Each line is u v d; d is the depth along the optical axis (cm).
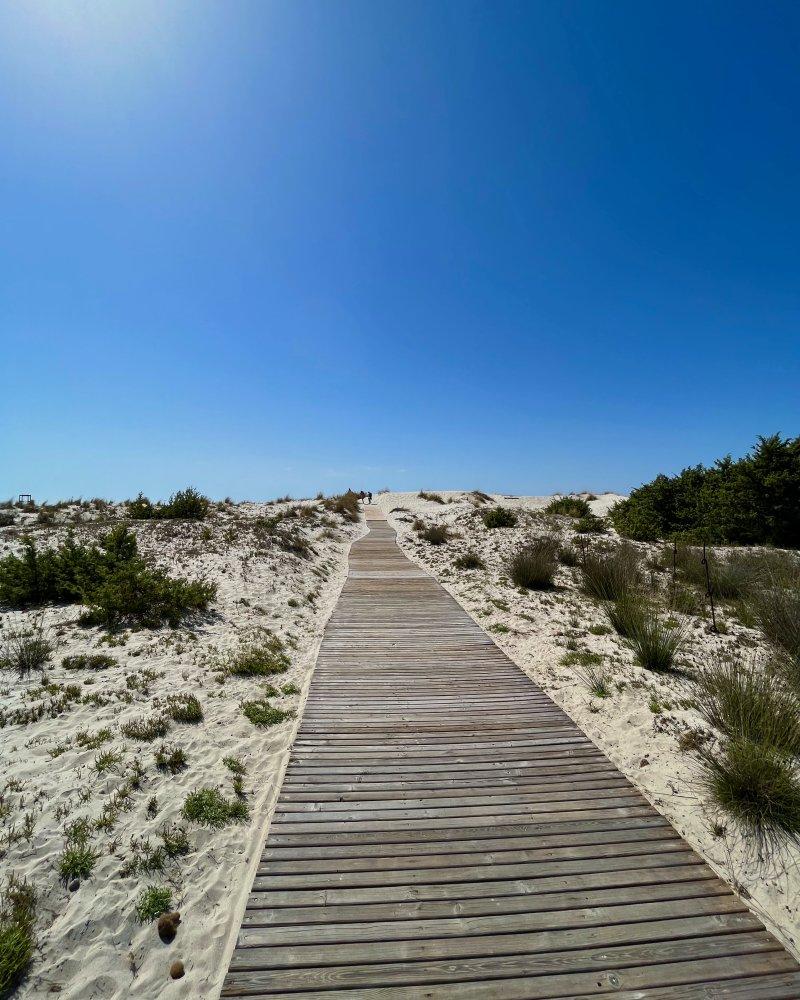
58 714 460
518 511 2014
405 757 434
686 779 404
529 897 294
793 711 450
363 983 246
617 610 788
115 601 682
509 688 574
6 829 324
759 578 953
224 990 242
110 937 269
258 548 1162
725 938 273
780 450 1536
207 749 434
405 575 1207
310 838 337
